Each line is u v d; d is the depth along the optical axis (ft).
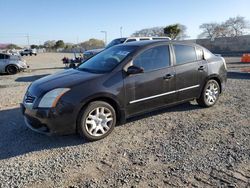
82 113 15.47
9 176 12.39
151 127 18.07
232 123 18.39
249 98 24.95
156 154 14.08
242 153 13.85
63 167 13.08
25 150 15.12
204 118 19.62
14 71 58.39
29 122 16.34
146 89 17.76
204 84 21.27
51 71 61.41
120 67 16.99
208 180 11.48
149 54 18.26
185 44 20.48
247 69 47.70
